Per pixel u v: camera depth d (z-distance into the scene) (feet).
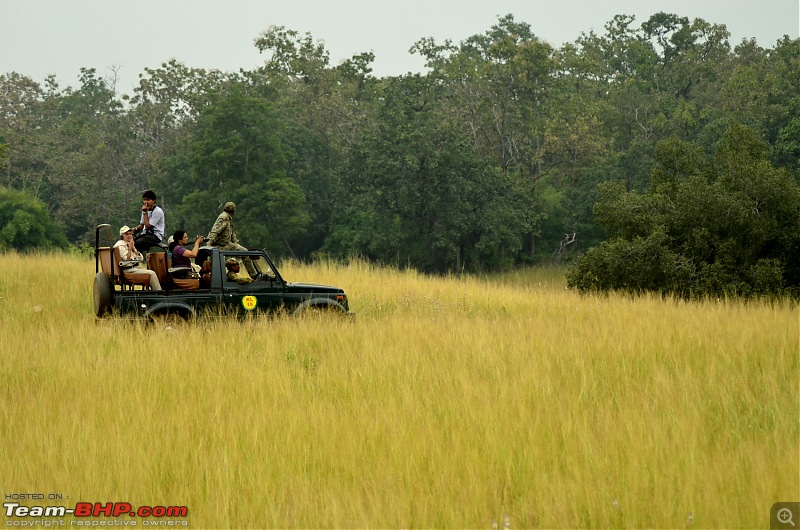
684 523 85.10
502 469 100.63
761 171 335.06
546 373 142.41
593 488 92.38
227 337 175.22
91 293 260.42
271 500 92.68
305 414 120.88
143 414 122.72
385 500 92.12
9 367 153.28
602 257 337.93
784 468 95.25
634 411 117.70
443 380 140.46
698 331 173.37
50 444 109.91
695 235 332.19
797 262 335.26
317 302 201.67
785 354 153.17
